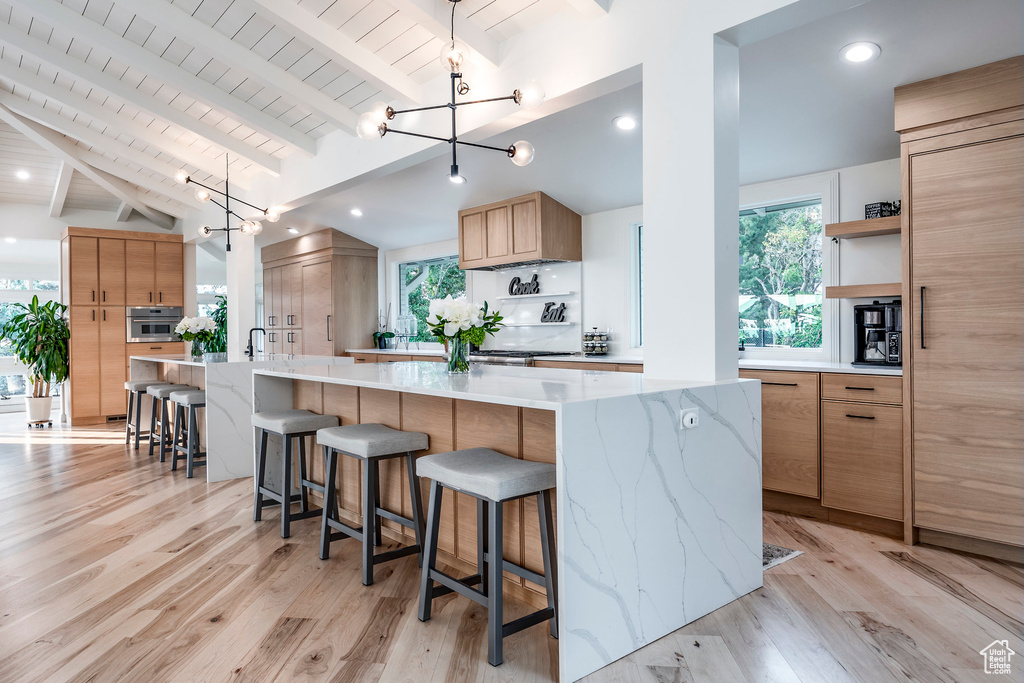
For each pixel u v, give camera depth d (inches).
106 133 215.2
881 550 113.7
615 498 76.9
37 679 72.6
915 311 114.0
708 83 90.6
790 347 162.9
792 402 135.0
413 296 288.7
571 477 71.6
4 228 279.4
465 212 221.5
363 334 283.7
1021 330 102.4
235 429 174.6
